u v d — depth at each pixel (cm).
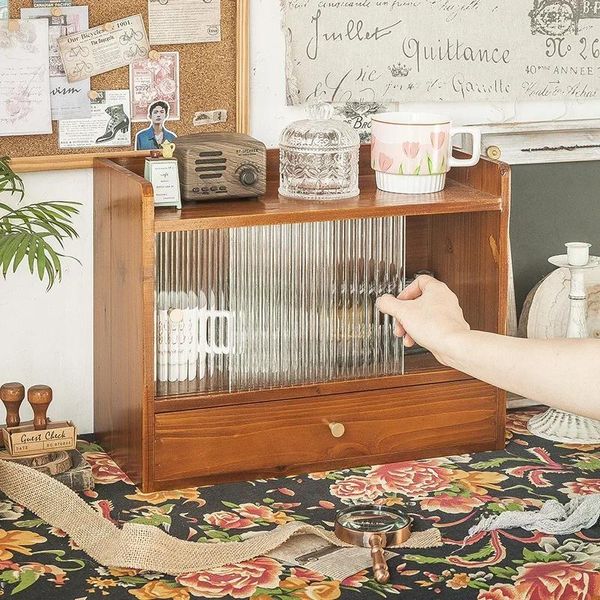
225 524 155
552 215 212
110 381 181
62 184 183
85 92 180
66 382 191
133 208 161
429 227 199
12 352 186
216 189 170
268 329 174
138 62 182
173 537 143
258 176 172
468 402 183
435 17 197
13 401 170
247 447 171
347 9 192
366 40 194
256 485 170
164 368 171
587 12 208
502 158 207
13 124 176
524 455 184
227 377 176
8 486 159
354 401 176
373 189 184
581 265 192
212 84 187
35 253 157
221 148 169
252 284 172
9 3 172
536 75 206
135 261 162
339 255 178
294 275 175
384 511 157
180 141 173
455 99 202
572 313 194
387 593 133
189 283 172
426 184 180
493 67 203
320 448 175
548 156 210
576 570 139
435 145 178
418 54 198
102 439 188
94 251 185
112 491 167
